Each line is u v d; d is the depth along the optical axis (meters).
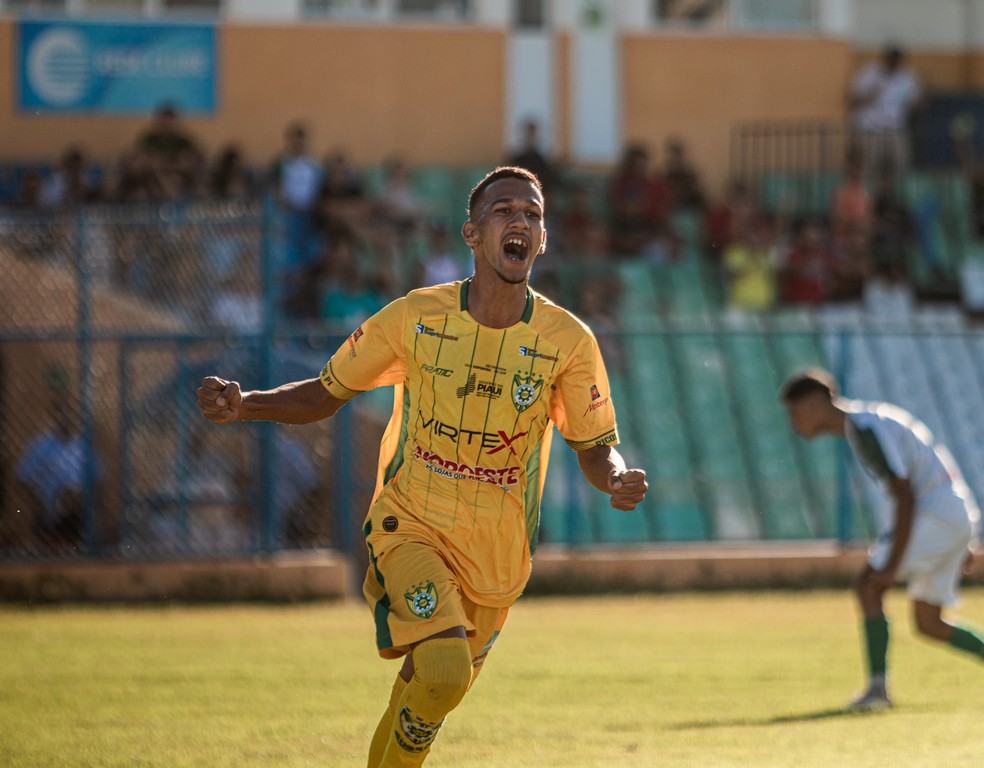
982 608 40.38
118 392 43.62
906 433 25.03
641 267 64.62
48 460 43.16
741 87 76.56
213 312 43.88
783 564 47.09
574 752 19.27
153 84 70.94
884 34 84.00
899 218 67.44
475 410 15.10
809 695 25.42
